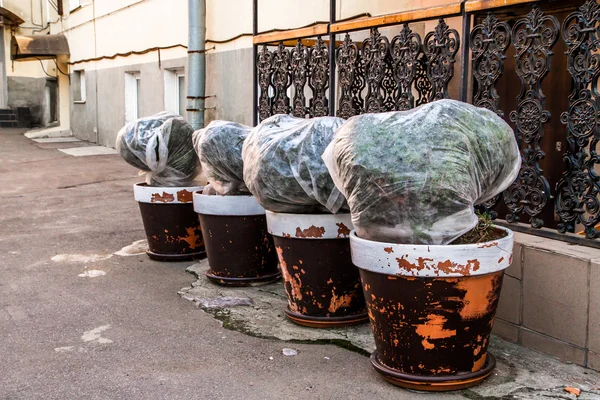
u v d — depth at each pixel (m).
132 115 13.95
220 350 3.85
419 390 3.21
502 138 3.05
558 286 3.53
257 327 4.22
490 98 4.00
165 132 5.61
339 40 7.07
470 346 3.14
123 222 7.76
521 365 3.52
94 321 4.38
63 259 6.06
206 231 5.05
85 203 8.97
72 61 17.66
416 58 4.47
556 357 3.59
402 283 3.04
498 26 3.93
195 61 9.30
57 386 3.40
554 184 5.26
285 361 3.68
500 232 3.33
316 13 7.36
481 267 2.99
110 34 14.41
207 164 4.88
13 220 7.92
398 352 3.21
